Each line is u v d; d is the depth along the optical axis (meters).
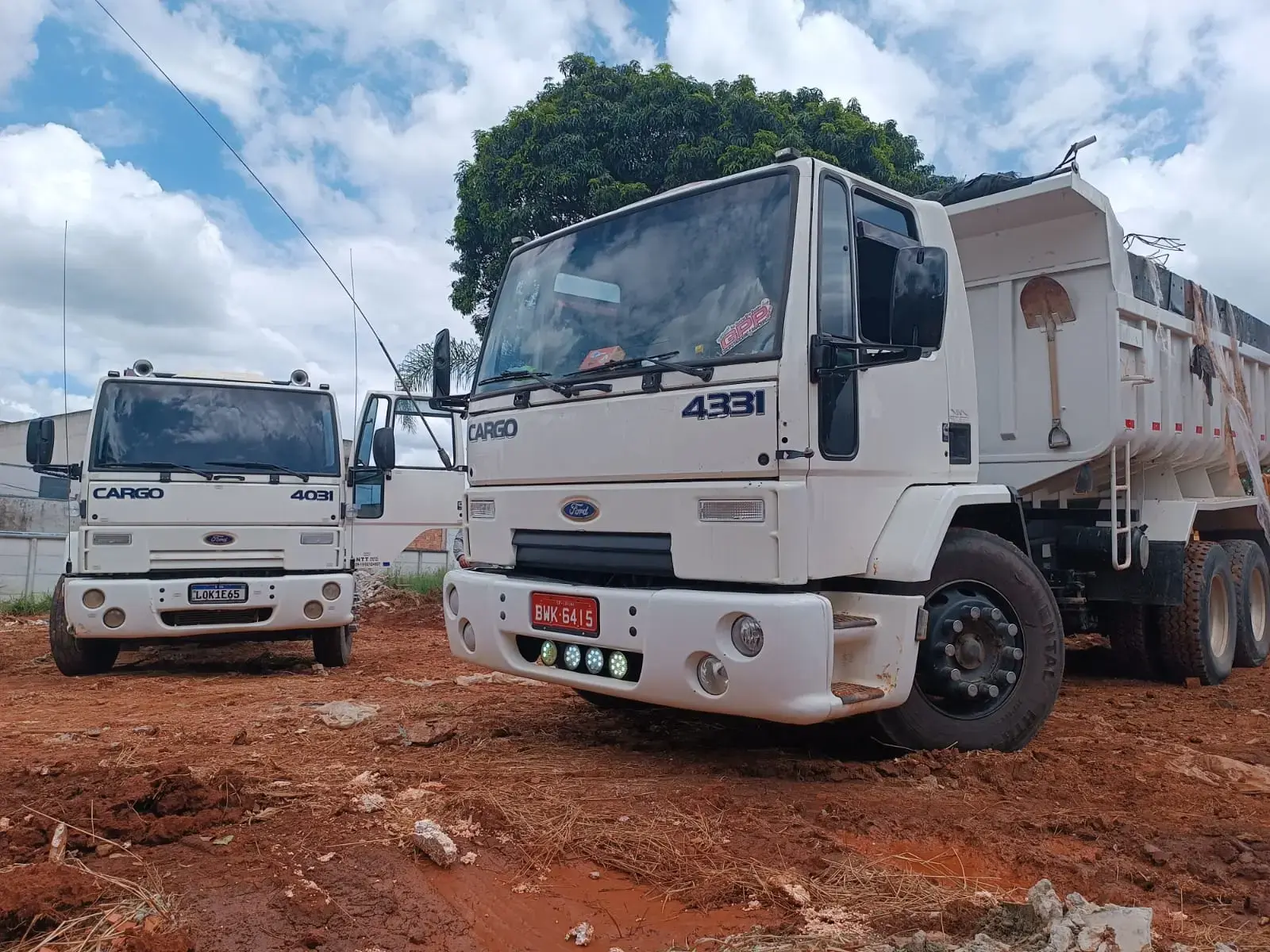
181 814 4.20
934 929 3.19
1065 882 3.63
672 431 4.76
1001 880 3.67
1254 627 9.43
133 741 5.89
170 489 8.99
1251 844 4.05
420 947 3.12
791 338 4.48
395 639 12.62
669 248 5.20
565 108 18.05
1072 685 8.26
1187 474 8.98
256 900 3.38
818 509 4.55
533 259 6.07
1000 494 5.43
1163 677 8.42
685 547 4.69
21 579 17.89
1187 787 4.93
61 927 3.05
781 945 3.05
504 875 3.69
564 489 5.27
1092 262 7.18
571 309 5.58
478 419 5.93
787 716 4.37
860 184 5.09
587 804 4.43
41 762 5.20
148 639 9.16
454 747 5.64
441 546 14.90
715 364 4.63
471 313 18.73
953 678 5.14
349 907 3.35
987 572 5.36
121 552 8.84
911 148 19.72
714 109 17.81
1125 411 7.27
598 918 3.35
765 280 4.67
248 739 5.87
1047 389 7.43
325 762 5.23
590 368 5.28
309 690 8.10
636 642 4.78
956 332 5.56
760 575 4.46
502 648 5.54
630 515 4.92
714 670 4.55
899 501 5.05
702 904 3.44
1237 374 9.51
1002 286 7.62
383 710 6.89
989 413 7.70
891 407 5.02
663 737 5.82
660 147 17.77
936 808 4.45
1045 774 5.01
